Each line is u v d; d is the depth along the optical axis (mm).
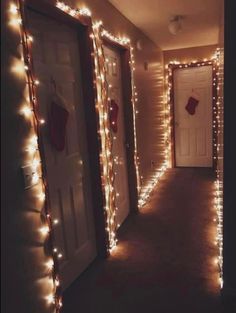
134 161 3502
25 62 1488
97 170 2473
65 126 2025
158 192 4387
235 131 1812
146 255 2613
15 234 1437
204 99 5508
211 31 4121
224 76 1779
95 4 2439
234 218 1913
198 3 2912
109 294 2105
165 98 5648
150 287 2160
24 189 1503
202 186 4551
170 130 5750
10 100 1395
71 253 2229
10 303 1403
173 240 2861
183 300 2002
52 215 1984
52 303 1755
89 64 2303
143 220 3379
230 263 1969
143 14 3191
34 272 1588
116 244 2834
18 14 1441
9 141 1391
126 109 3402
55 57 2000
